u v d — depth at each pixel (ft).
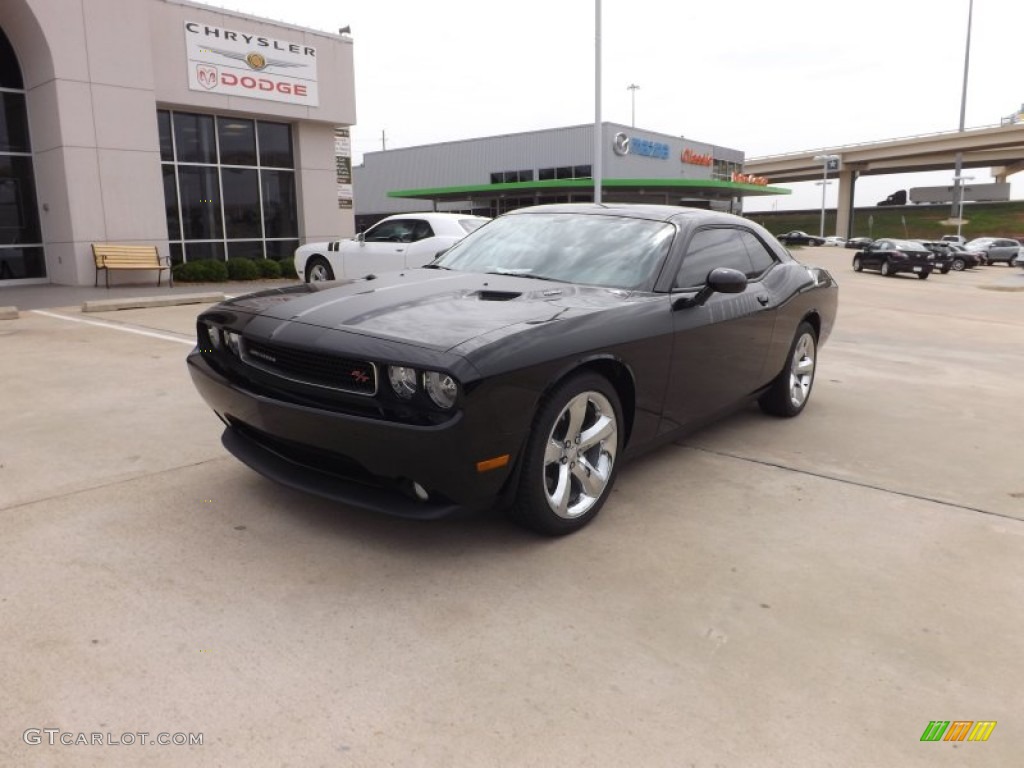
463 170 172.76
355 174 196.44
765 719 7.29
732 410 15.94
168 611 8.73
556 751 6.75
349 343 9.72
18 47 45.01
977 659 8.43
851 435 17.22
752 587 9.87
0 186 46.06
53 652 7.86
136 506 11.60
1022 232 293.64
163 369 21.09
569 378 10.62
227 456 13.93
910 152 254.68
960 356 29.91
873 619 9.20
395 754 6.63
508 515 10.92
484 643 8.37
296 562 10.02
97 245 45.83
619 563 10.39
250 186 58.34
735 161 195.83
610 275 13.21
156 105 50.37
